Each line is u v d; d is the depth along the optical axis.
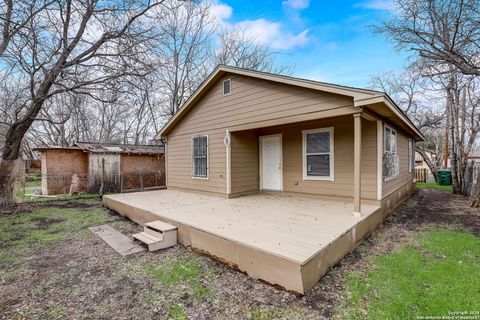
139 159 12.70
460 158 10.12
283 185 7.54
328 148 6.52
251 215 4.89
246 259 3.17
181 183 9.23
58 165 11.40
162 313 2.44
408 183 9.52
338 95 4.90
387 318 2.25
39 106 7.82
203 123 8.15
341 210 5.26
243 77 6.80
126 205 6.39
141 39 8.02
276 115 6.02
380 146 5.55
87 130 21.22
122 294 2.79
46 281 3.11
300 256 2.74
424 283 2.87
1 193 7.66
